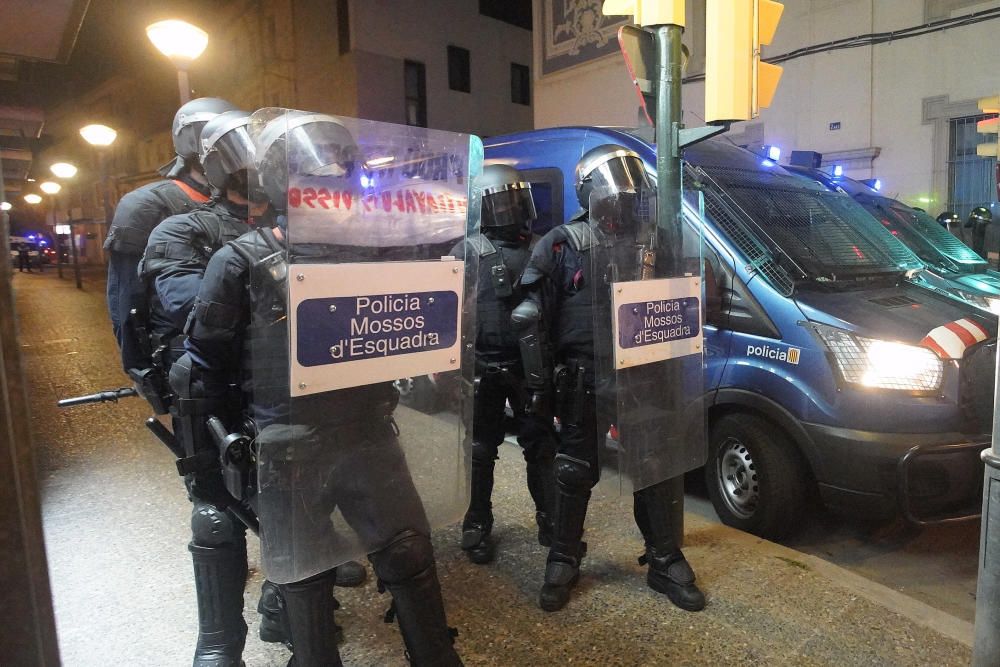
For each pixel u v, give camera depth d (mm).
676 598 2895
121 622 2787
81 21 5637
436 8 23141
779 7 3041
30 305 14492
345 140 1780
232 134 2031
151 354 2617
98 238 34250
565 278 2834
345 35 21672
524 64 26000
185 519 3779
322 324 1740
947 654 2580
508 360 3213
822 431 3441
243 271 1948
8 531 1058
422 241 1974
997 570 2148
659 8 2953
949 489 3338
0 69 7492
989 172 10938
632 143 4891
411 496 1997
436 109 23375
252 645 2643
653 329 2848
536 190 5629
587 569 3236
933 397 3330
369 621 2812
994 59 10672
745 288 3883
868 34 11672
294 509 1804
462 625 2775
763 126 13266
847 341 3465
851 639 2664
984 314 3861
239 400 2133
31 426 1099
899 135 11711
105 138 13203
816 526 4172
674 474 2963
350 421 1864
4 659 1072
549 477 3283
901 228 6379
